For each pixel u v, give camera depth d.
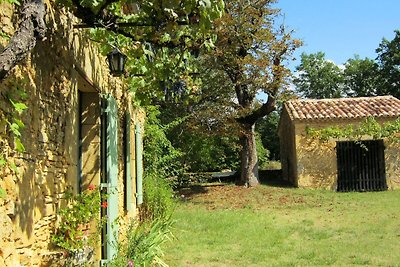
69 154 4.65
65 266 4.07
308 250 8.03
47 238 3.96
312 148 18.09
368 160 18.23
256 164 19.53
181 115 19.62
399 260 7.19
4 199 3.05
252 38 17.41
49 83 4.07
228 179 22.67
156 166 12.55
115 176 6.23
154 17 4.32
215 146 22.89
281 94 18.14
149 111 12.76
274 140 34.75
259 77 17.62
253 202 15.58
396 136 17.86
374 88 43.59
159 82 6.39
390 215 11.76
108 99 6.09
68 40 4.66
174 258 7.52
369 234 9.42
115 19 4.52
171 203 11.38
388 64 38.09
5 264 3.04
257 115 18.97
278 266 6.97
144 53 5.70
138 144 9.12
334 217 11.96
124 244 6.66
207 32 4.69
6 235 3.08
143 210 9.83
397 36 37.50
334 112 18.53
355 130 17.94
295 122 18.12
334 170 17.95
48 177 4.01
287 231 10.01
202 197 16.83
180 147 21.98
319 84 48.38
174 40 5.04
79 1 4.05
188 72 6.66
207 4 3.91
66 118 4.59
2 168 3.03
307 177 18.00
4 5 3.12
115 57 5.76
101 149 6.05
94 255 5.29
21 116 3.39
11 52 2.64
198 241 8.91
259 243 8.73
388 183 17.89
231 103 18.84
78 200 4.66
